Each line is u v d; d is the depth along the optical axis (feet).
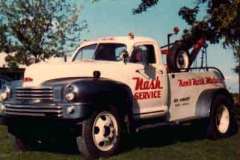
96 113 28.86
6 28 91.25
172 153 30.01
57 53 92.38
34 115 29.17
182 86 35.53
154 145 33.27
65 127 28.43
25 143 32.30
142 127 32.04
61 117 28.25
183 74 35.76
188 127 38.65
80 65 30.68
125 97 30.53
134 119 31.63
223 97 37.29
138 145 33.22
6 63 93.86
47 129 29.19
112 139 29.68
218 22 37.37
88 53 34.27
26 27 91.97
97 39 34.65
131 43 33.01
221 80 39.09
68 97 28.09
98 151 28.89
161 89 33.65
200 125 36.63
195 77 36.63
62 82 28.99
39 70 30.40
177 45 35.94
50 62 31.94
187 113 35.78
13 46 92.12
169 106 34.50
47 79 29.91
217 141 35.17
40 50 91.86
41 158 29.37
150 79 32.99
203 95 36.63
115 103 29.96
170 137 36.68
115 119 29.89
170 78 34.63
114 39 33.73
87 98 28.25
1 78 64.49
